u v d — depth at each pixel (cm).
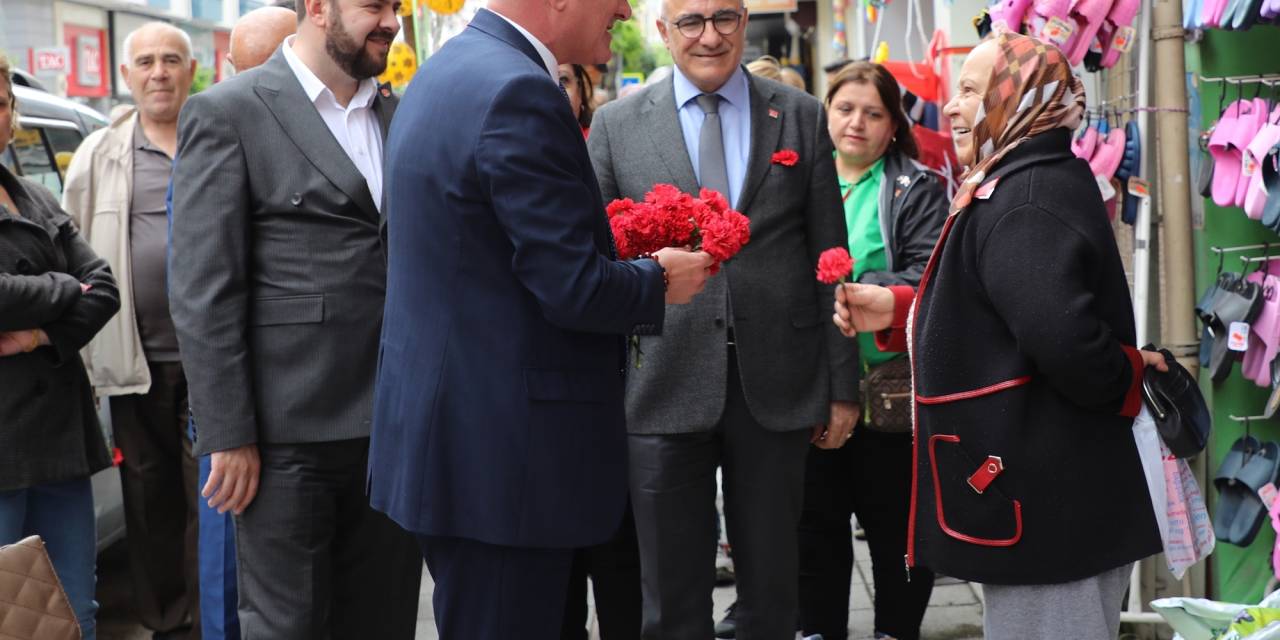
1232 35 442
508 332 264
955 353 292
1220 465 440
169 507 503
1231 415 444
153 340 490
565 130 260
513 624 275
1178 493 298
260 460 346
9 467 383
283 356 345
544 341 266
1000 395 287
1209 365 422
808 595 455
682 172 382
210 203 340
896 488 441
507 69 260
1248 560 442
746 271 377
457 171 258
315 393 345
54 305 387
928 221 443
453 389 266
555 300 255
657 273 273
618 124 394
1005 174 286
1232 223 445
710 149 384
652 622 382
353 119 361
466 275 264
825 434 396
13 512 388
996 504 288
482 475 265
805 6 1953
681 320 375
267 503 346
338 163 348
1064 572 286
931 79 687
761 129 385
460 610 277
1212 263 453
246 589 351
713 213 297
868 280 434
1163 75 425
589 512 272
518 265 256
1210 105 452
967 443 290
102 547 563
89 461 411
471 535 267
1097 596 290
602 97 697
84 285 406
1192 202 454
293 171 346
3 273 386
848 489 453
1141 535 290
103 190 495
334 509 359
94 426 415
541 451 266
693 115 388
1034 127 287
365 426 349
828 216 391
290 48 360
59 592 255
